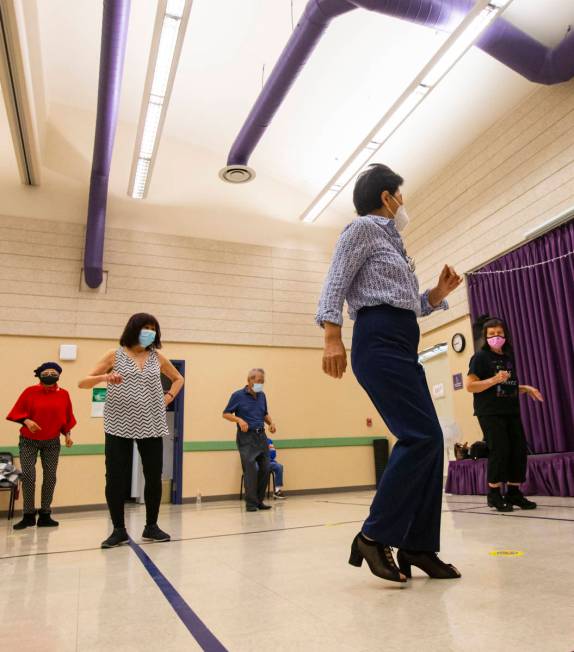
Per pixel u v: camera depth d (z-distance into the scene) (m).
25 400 4.26
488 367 3.35
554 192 5.23
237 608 1.21
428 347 7.13
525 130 5.66
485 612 1.05
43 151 6.91
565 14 4.74
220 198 7.73
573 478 4.19
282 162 7.70
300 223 8.09
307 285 7.90
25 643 1.02
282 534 2.70
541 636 0.89
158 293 7.10
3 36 4.35
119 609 1.26
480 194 6.25
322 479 7.29
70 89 6.81
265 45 5.84
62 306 6.62
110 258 6.98
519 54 4.84
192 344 7.14
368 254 1.51
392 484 1.35
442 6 4.11
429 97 5.99
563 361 5.02
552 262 5.18
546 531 2.21
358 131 6.67
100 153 5.86
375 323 1.44
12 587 1.59
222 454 6.89
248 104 6.73
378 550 1.38
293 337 7.64
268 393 7.33
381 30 5.32
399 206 1.68
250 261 7.68
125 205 7.21
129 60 6.18
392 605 1.15
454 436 6.34
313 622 1.06
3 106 6.69
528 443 5.30
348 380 7.80
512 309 5.66
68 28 5.75
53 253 6.72
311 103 6.46
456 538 2.15
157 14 3.94
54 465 4.29
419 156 6.92
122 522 2.56
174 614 1.19
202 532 2.98
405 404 1.39
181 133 7.54
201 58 6.09
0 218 6.61
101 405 6.48
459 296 6.51
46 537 3.20
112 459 2.56
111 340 6.72
